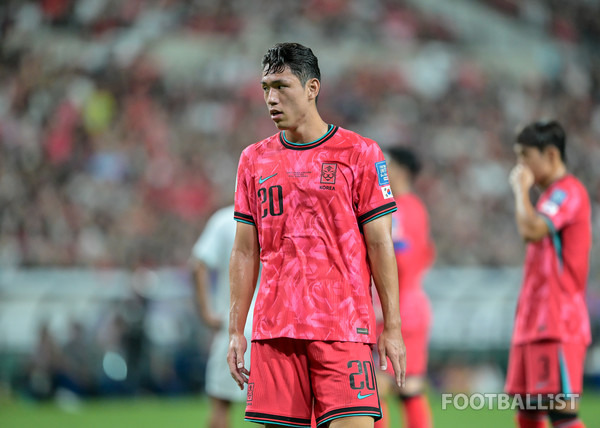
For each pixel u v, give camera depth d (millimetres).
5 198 52375
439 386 39812
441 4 80062
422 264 20297
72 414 31469
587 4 83188
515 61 78500
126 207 55219
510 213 65438
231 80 69625
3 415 31047
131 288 38406
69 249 49062
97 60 67188
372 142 11281
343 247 10992
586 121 76938
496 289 42000
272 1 75000
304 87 10992
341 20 76312
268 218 11195
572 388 15328
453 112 73375
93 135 61469
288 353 11078
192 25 71812
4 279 37656
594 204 67688
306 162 11094
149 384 37219
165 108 66062
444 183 66000
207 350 38688
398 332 11031
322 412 10875
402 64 75375
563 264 15664
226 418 18000
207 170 61469
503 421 28438
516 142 16281
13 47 66000
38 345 35500
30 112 61719
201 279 18797
